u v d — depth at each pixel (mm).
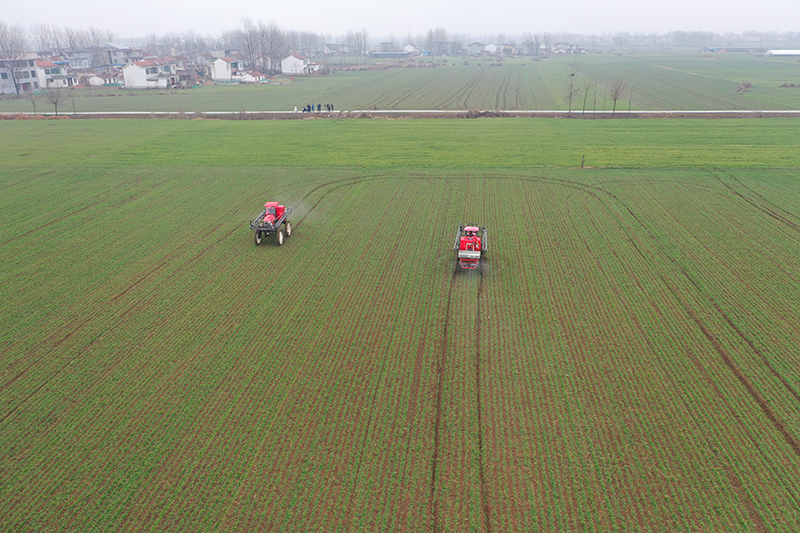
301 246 28797
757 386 16859
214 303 22594
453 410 16031
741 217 32188
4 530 12305
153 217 33781
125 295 23375
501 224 31609
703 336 19641
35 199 37750
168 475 13797
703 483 13359
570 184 39656
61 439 15000
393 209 34719
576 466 13953
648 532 12117
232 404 16328
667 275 24594
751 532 12070
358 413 15938
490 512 12703
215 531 12242
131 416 15852
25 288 24141
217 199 37406
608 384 17078
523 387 17031
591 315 21250
